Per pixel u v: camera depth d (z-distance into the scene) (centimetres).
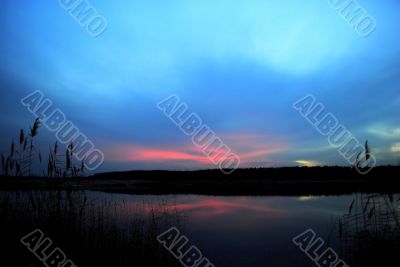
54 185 954
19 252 743
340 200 2194
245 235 1212
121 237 898
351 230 952
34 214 870
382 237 817
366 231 851
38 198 908
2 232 783
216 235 1202
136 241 887
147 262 822
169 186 4209
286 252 974
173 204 1920
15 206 865
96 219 1017
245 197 2622
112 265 780
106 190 3316
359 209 1088
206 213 1727
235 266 843
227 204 2131
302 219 1545
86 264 763
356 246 859
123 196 2417
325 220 1476
